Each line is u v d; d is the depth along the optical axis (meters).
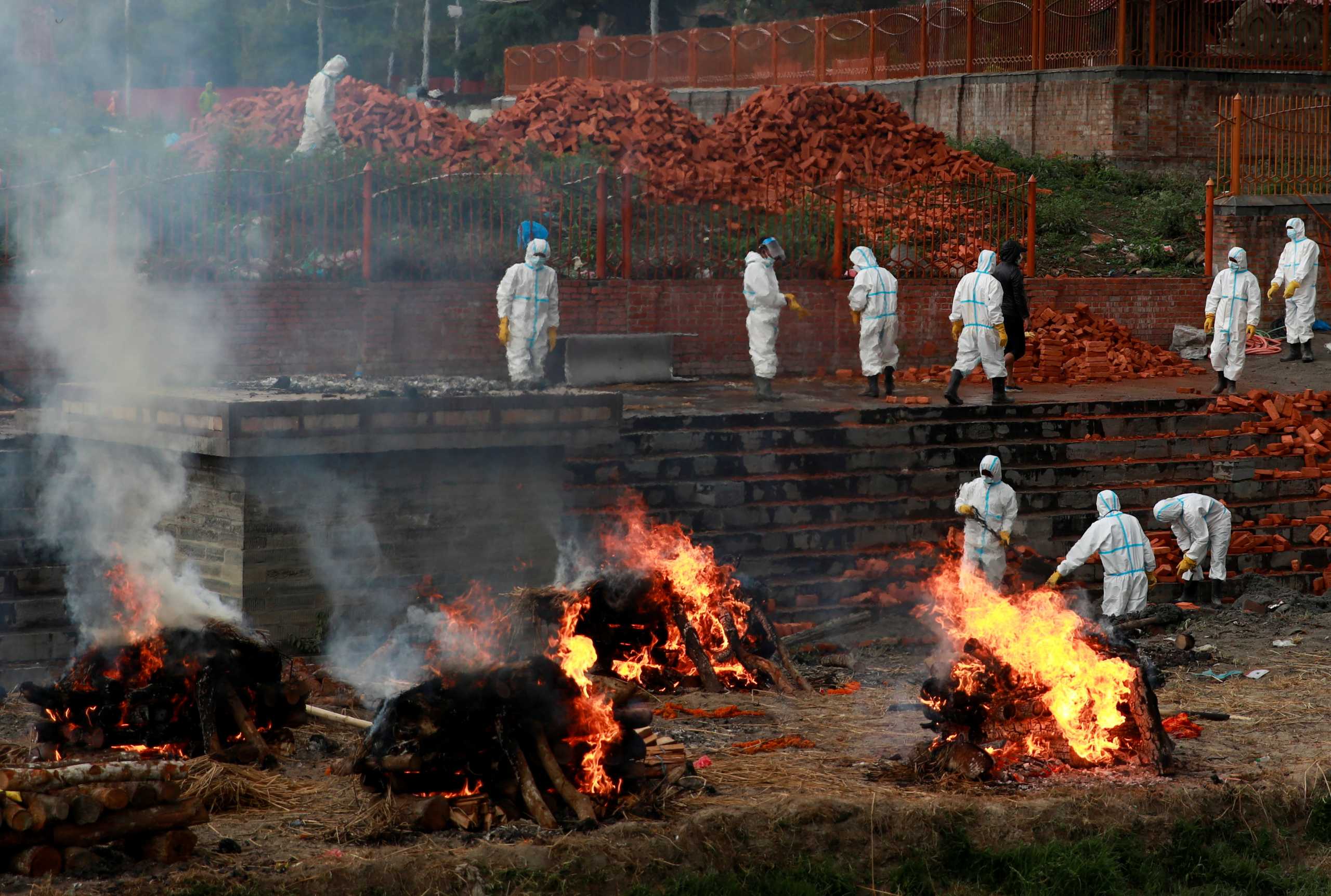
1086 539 16.27
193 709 10.48
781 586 16.16
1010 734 11.21
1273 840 10.37
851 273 22.22
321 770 10.34
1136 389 21.33
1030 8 30.62
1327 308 26.52
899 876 9.32
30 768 8.17
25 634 13.40
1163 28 29.58
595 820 9.07
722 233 22.62
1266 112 27.14
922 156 27.22
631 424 17.12
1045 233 26.25
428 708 9.01
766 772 10.48
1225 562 17.59
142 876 8.09
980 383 21.64
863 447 18.02
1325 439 20.12
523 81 40.50
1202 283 24.80
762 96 27.53
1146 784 10.49
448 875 8.40
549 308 18.45
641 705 10.35
